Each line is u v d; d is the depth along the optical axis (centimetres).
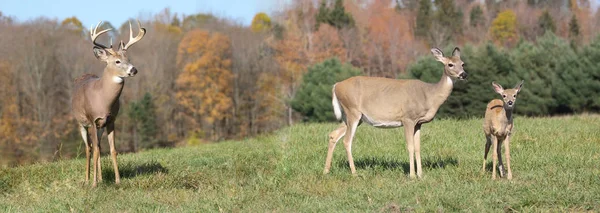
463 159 1530
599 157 1477
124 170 1545
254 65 7438
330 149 1441
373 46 8819
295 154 1773
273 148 2056
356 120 1404
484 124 1326
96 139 1379
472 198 1048
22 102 6550
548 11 10344
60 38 7325
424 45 9431
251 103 7312
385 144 1881
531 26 9850
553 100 5756
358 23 9656
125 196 1223
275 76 7562
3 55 6656
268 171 1545
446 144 1792
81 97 1412
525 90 5812
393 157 1619
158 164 1703
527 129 2041
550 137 1836
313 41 8475
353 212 989
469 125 2223
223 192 1203
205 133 7088
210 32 7850
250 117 7344
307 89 6544
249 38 7844
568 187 1100
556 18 10356
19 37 6944
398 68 8594
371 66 8675
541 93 5803
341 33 8881
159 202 1156
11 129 6338
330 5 9838
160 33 8112
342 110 1452
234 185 1265
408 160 1560
